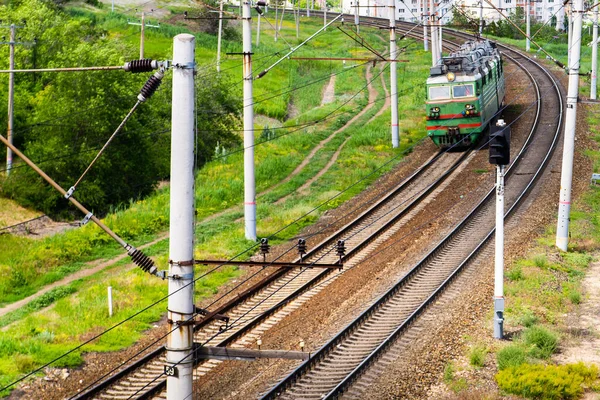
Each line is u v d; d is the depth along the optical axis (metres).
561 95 88.25
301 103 103.00
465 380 29.56
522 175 60.66
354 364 30.38
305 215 51.22
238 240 48.09
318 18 180.12
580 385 29.34
